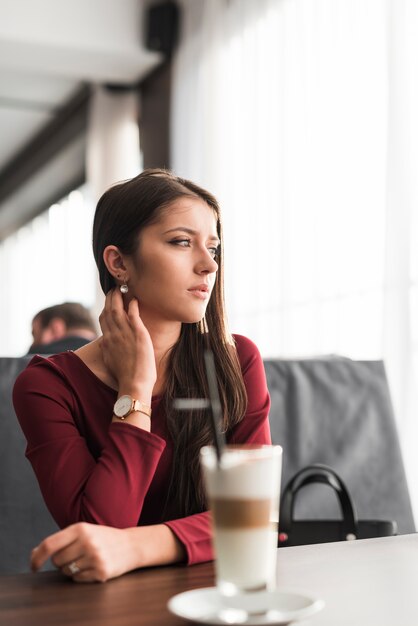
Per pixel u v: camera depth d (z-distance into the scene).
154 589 0.92
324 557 1.06
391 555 1.07
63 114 6.42
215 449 0.78
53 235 8.37
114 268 1.43
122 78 5.25
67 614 0.81
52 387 1.36
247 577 0.78
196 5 4.56
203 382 1.41
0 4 4.62
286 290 3.63
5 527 1.69
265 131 3.89
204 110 4.33
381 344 2.95
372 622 0.77
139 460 1.20
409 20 2.95
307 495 1.93
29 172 7.63
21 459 1.72
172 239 1.39
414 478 2.78
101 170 5.38
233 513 0.78
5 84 5.82
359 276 3.18
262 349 3.83
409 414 2.81
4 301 9.87
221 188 4.23
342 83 3.34
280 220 3.75
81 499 1.20
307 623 0.76
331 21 3.44
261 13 3.96
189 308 1.39
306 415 1.97
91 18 4.76
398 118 2.94
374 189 3.13
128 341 1.33
